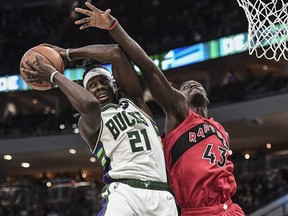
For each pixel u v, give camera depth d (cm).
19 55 2047
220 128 385
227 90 1566
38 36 2108
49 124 1778
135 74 360
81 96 330
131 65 359
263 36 443
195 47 1673
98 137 338
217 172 355
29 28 2148
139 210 322
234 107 1462
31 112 2075
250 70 1597
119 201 322
